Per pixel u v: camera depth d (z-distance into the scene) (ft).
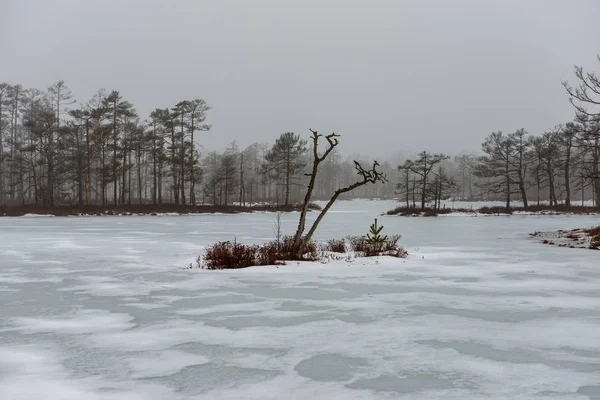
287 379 14.99
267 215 173.88
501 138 200.85
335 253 50.78
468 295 29.32
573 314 24.14
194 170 210.38
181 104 201.87
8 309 25.68
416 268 41.34
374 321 22.79
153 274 38.11
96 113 181.78
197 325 22.13
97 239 71.15
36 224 111.55
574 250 56.03
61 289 31.63
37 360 17.03
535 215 171.01
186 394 13.74
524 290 31.04
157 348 18.48
